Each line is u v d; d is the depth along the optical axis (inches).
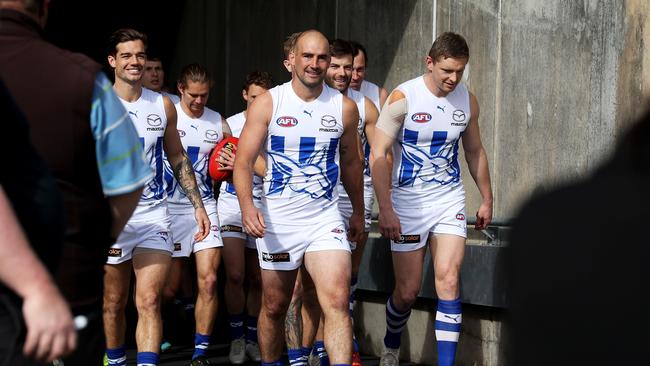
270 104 360.2
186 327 573.6
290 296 371.9
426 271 457.1
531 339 93.1
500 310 430.6
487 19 486.3
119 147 192.4
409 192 407.2
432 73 398.9
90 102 188.4
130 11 773.9
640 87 406.9
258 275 496.4
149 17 773.9
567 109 443.2
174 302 553.9
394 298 421.7
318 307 410.0
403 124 402.0
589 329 91.0
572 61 441.4
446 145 404.8
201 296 463.5
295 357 413.7
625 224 91.6
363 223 378.0
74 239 192.1
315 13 610.2
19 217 163.2
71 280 191.6
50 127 186.9
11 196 163.0
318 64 357.4
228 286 493.0
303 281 401.7
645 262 90.7
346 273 349.1
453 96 404.2
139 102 406.6
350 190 375.9
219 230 471.2
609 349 90.5
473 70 495.5
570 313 91.7
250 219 353.7
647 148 93.9
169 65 780.6
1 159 162.9
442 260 399.9
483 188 413.7
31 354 147.6
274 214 362.6
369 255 487.8
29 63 187.3
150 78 502.9
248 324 503.2
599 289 91.2
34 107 186.4
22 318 158.7
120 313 394.9
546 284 92.8
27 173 165.2
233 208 489.7
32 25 190.4
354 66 470.3
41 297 146.9
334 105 364.8
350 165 373.1
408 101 398.9
